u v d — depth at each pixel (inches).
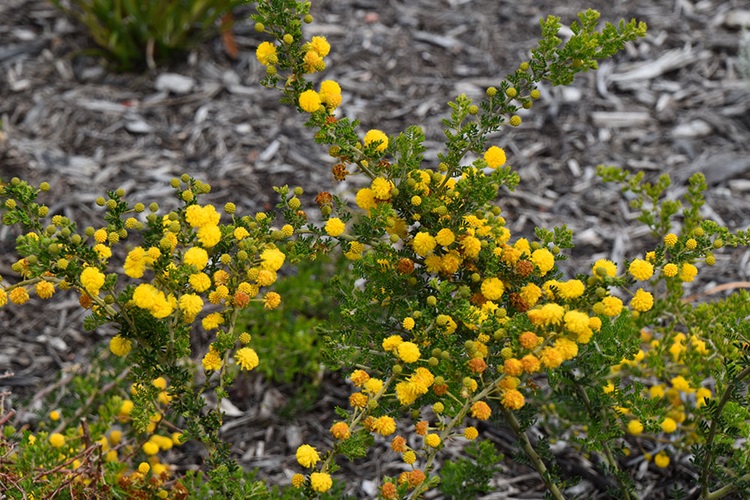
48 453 84.0
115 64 183.3
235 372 111.7
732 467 82.1
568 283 67.6
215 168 158.2
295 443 111.5
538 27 195.3
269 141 163.9
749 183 153.3
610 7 199.0
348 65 184.5
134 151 161.8
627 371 99.4
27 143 161.0
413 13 201.0
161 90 177.3
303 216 75.6
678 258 76.0
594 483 102.5
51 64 181.8
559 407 99.3
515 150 163.0
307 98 70.5
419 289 76.9
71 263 65.7
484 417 65.9
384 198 72.7
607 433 81.4
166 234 69.0
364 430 70.5
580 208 150.5
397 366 67.9
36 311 130.4
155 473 94.7
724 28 190.7
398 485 67.8
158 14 180.9
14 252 137.4
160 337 71.1
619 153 162.2
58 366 121.5
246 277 71.9
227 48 186.5
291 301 121.9
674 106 172.4
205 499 88.9
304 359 118.3
